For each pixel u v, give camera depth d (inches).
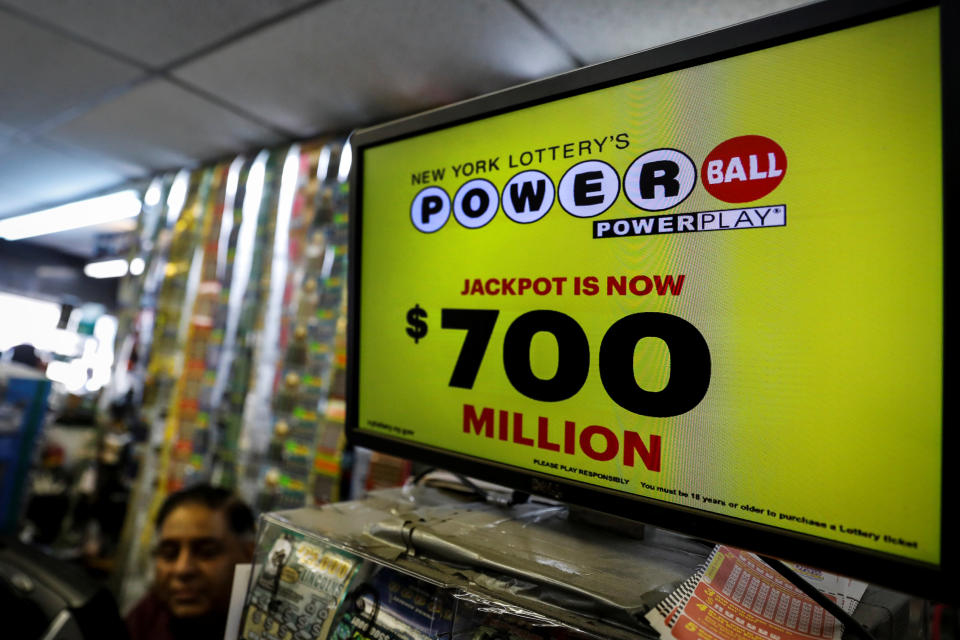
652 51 20.8
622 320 21.3
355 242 28.9
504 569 19.1
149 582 103.0
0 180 145.8
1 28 78.2
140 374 126.7
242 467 99.7
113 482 122.3
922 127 16.3
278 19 71.4
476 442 24.5
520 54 74.4
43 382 110.6
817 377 17.6
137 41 79.4
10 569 27.1
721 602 17.5
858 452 16.8
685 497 19.6
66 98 98.4
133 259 138.7
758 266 18.7
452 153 26.0
